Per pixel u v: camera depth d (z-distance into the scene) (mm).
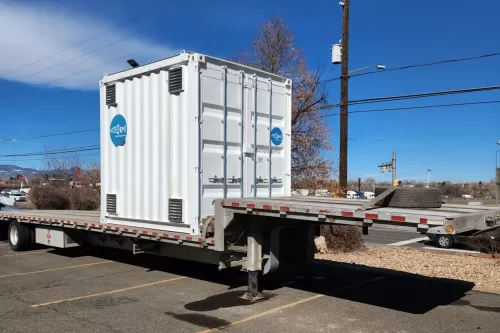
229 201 6617
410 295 7625
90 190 33375
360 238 13094
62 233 11016
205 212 7227
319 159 19203
